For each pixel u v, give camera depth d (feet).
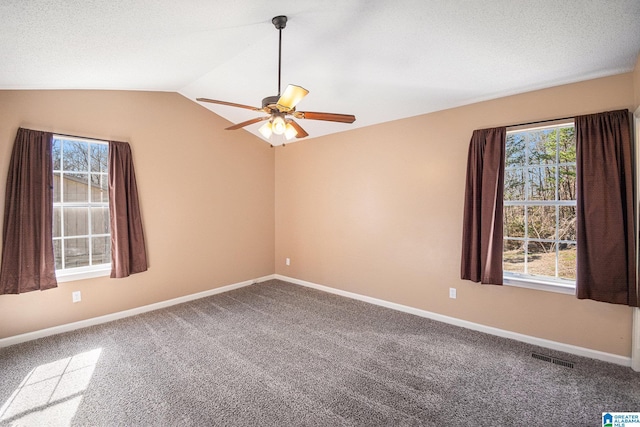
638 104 7.52
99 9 5.77
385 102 11.26
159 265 12.59
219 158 14.61
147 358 8.53
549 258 9.54
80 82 9.68
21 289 9.18
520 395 6.90
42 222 9.50
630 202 7.65
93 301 10.85
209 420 6.11
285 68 9.93
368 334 10.09
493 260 9.64
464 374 7.73
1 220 9.05
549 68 8.13
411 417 6.21
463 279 10.38
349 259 14.02
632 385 7.22
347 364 8.23
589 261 8.13
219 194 14.65
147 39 7.45
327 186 14.80
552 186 9.41
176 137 13.02
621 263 7.73
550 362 8.27
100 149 11.39
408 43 7.88
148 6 5.94
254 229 16.33
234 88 11.86
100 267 11.26
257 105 13.34
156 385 7.28
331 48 8.49
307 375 7.70
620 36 6.74
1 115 9.02
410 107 11.30
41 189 9.53
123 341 9.55
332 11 6.76
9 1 5.08
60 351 8.90
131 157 11.55
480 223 9.95
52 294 10.00
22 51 6.95
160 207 12.59
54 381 7.43
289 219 16.71
